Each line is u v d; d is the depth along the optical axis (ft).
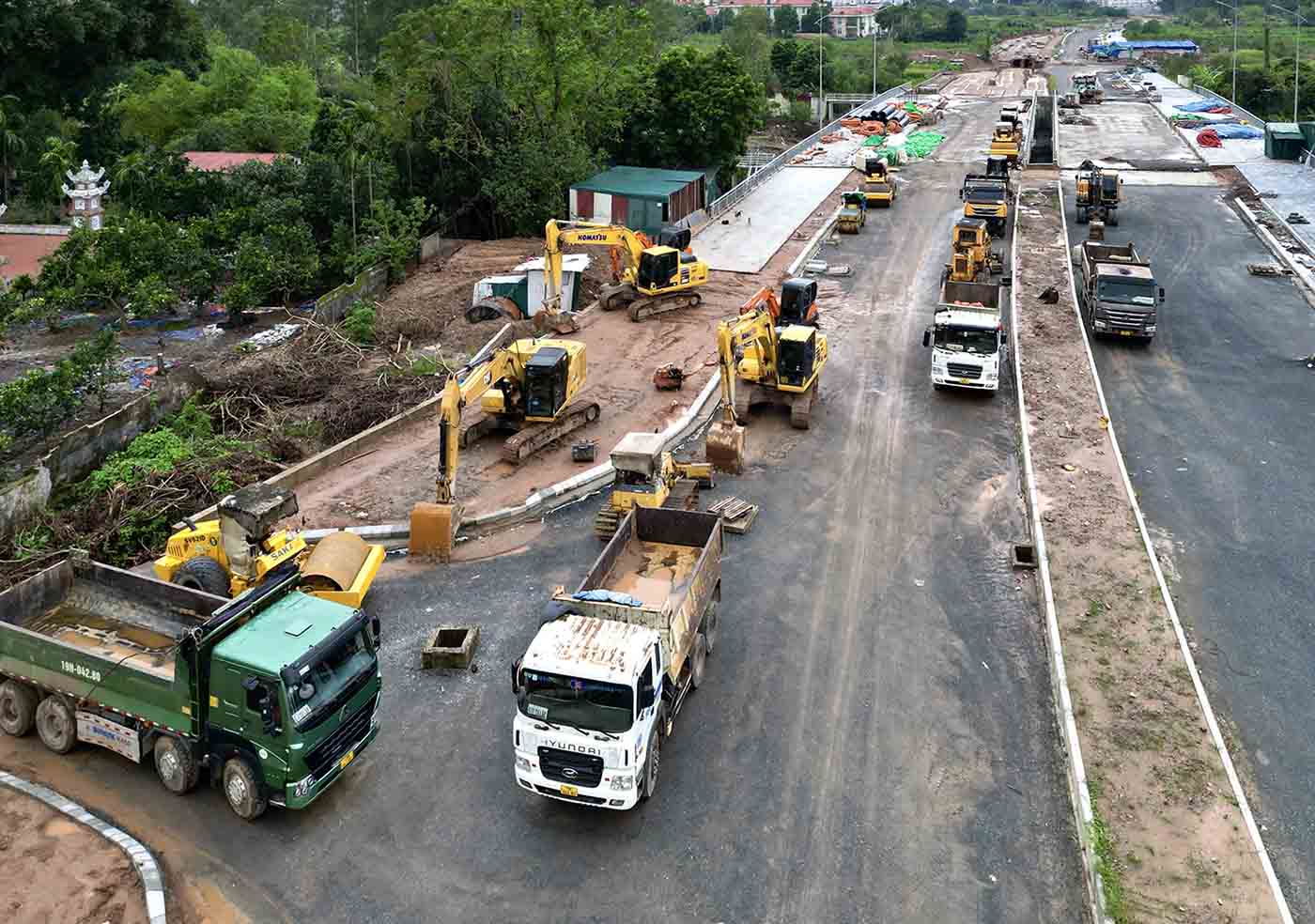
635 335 133.28
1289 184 208.33
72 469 94.48
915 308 142.82
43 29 255.70
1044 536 80.64
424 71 187.11
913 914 46.62
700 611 62.23
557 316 132.46
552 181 190.80
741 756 56.95
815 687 63.00
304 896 47.78
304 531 82.28
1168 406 108.68
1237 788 53.57
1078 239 175.11
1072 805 53.16
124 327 141.79
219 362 121.70
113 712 54.34
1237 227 180.34
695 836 51.21
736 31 507.30
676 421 105.60
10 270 173.68
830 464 96.07
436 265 170.40
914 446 99.60
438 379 116.16
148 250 146.82
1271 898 46.65
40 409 99.96
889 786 54.60
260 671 48.52
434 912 46.91
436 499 88.17
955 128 296.30
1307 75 366.02
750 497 89.45
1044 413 105.81
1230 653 66.95
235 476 91.97
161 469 91.25
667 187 192.65
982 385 108.58
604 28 213.05
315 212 168.66
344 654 52.06
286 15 433.48
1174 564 77.87
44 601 62.95
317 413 107.24
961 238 152.15
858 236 183.32
